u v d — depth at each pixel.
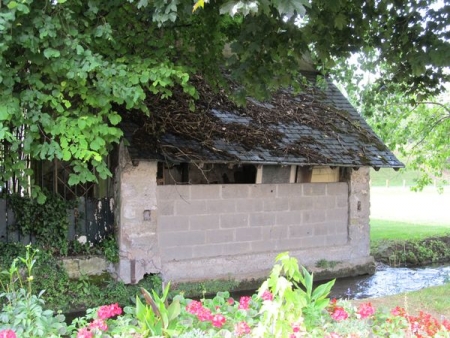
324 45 8.11
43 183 9.51
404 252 14.15
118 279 9.36
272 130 11.19
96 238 9.78
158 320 4.40
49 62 6.08
